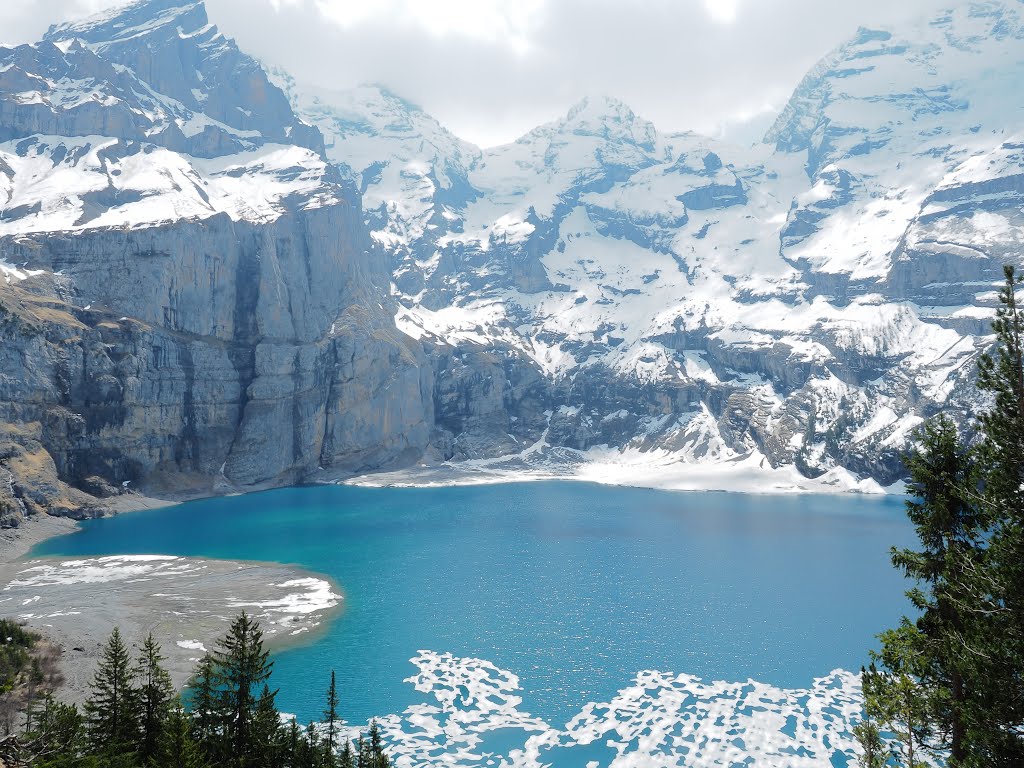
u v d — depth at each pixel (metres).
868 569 159.12
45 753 59.28
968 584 41.78
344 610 134.62
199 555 175.88
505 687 102.50
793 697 98.69
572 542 188.50
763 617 128.88
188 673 104.62
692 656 112.25
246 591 145.75
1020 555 38.53
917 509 46.78
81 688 97.69
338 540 192.12
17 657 99.56
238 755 71.12
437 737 88.88
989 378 41.00
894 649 46.97
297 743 74.81
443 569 162.50
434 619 129.38
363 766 75.81
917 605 46.19
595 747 86.88
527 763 83.38
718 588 146.25
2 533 185.75
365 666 109.50
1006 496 39.59
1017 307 40.47
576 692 100.88
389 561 169.75
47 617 125.50
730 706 96.38
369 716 94.12
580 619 128.88
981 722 39.28
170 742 64.38
